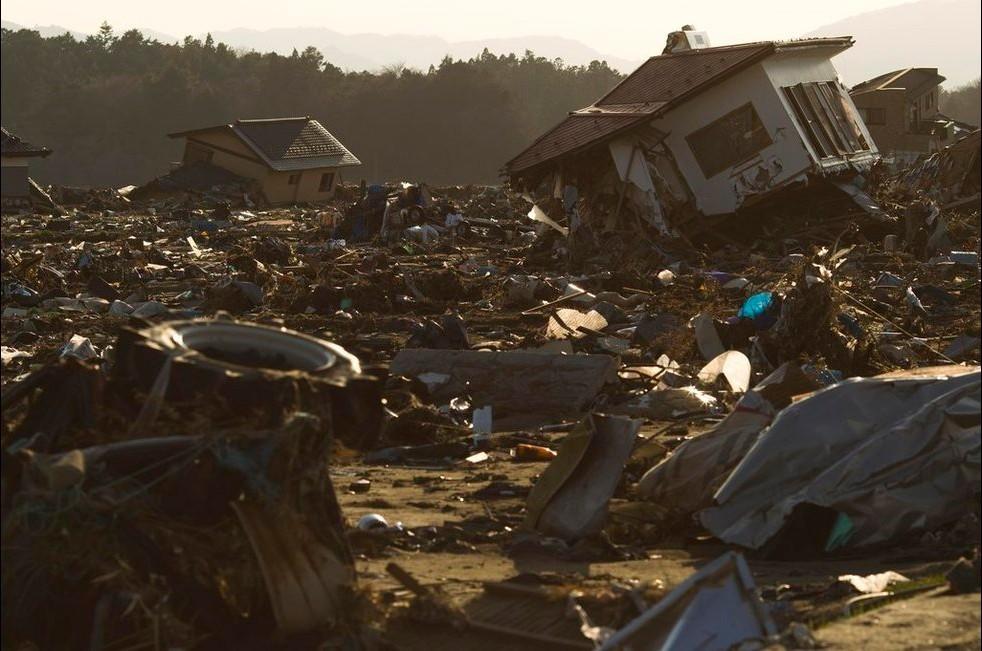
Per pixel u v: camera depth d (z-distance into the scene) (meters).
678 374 17.91
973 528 8.75
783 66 41.72
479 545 9.44
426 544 9.34
